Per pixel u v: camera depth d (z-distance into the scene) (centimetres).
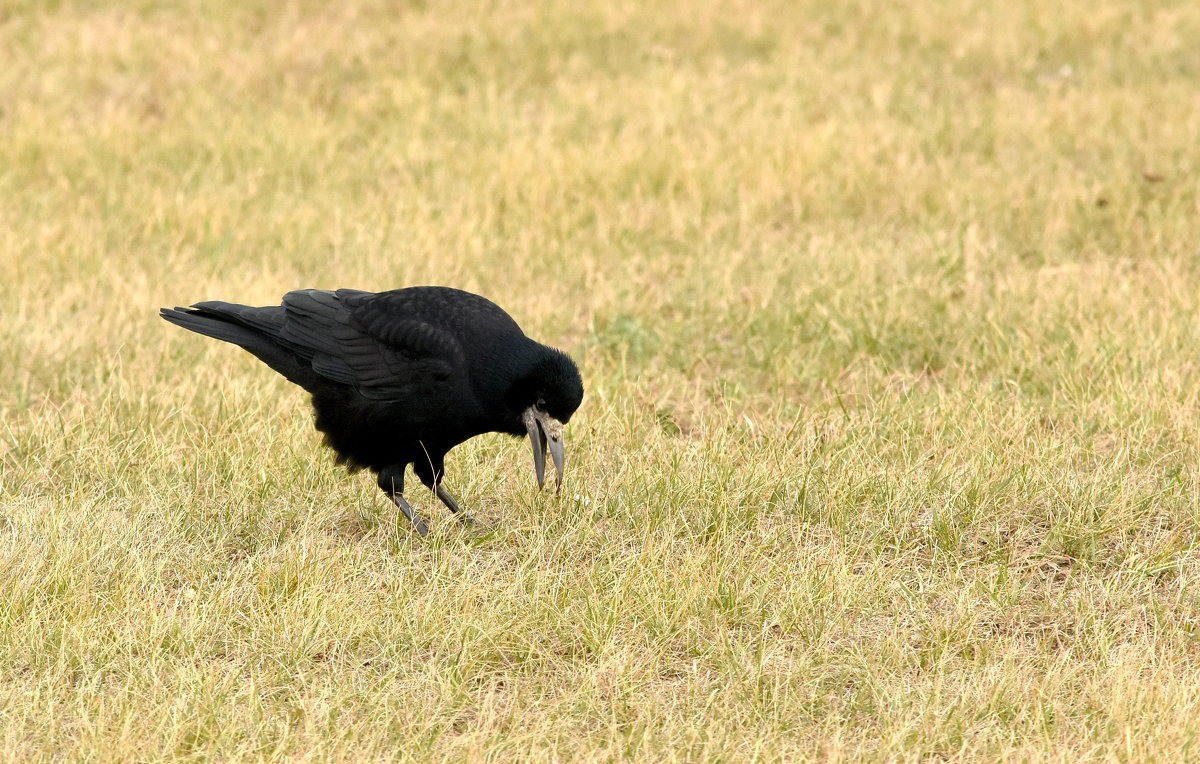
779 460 1045
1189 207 1658
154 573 899
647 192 1795
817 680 790
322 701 755
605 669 794
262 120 2069
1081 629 843
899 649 813
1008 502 989
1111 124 2000
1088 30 2514
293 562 898
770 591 884
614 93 2200
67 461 1057
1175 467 1034
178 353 1288
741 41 2523
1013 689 770
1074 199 1681
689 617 851
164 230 1641
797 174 1812
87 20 2562
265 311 1012
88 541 920
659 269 1548
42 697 758
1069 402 1155
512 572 922
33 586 857
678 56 2445
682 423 1183
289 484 1036
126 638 810
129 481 1026
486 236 1630
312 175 1877
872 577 895
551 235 1642
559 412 945
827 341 1329
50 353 1270
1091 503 965
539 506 1008
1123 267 1502
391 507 1035
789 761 720
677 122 2047
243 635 836
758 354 1316
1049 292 1391
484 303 981
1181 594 874
